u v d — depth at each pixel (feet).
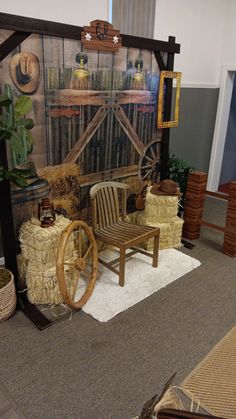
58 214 7.89
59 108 7.44
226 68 13.62
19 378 5.44
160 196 9.20
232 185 9.12
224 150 16.35
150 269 8.68
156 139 10.19
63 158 7.91
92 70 7.78
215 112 14.55
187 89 12.93
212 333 6.56
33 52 6.61
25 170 6.31
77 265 6.98
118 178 9.51
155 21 10.97
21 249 7.17
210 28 12.86
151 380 5.46
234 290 8.01
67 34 6.90
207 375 5.58
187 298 7.63
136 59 8.64
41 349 6.05
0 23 5.75
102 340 6.31
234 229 9.34
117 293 7.64
